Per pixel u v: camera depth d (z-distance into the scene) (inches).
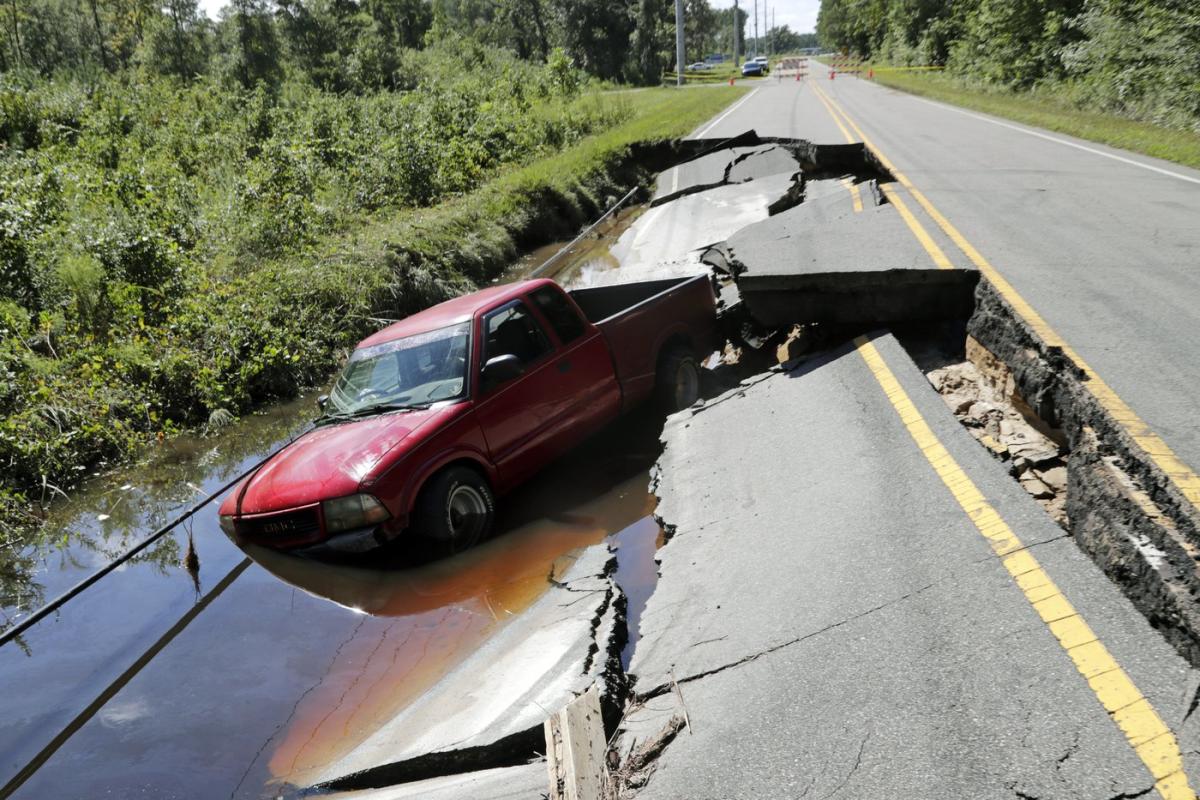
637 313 312.3
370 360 274.2
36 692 194.4
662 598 182.2
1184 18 808.3
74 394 379.9
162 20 2208.4
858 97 1541.6
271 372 446.3
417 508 230.5
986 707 118.9
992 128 832.3
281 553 234.8
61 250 464.1
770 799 113.3
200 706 180.4
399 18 3243.1
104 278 455.8
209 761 162.4
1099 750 107.0
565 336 285.7
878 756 115.2
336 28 2233.0
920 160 621.3
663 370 321.1
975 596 143.3
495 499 253.6
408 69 2081.7
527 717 148.6
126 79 1893.5
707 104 1619.1
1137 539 149.6
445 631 197.0
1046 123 820.0
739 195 701.9
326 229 673.0
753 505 206.5
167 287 480.4
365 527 221.8
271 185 701.9
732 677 144.0
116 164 780.6
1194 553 137.8
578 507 255.9
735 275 323.9
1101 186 467.2
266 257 588.1
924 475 188.7
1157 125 759.1
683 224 666.2
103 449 365.1
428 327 273.0
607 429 304.3
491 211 748.0
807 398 252.4
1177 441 171.5
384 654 191.6
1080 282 278.5
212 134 957.2
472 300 283.4
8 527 300.8
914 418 217.2
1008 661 126.4
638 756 131.6
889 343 268.2
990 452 195.2
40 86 1028.5
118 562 232.1
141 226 505.7
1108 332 233.9
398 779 148.2
